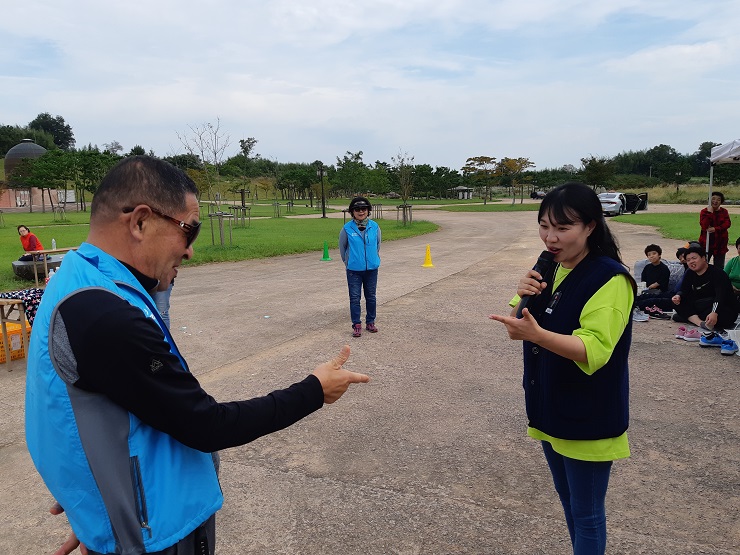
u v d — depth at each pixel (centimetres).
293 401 152
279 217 3769
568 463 229
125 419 133
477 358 616
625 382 226
